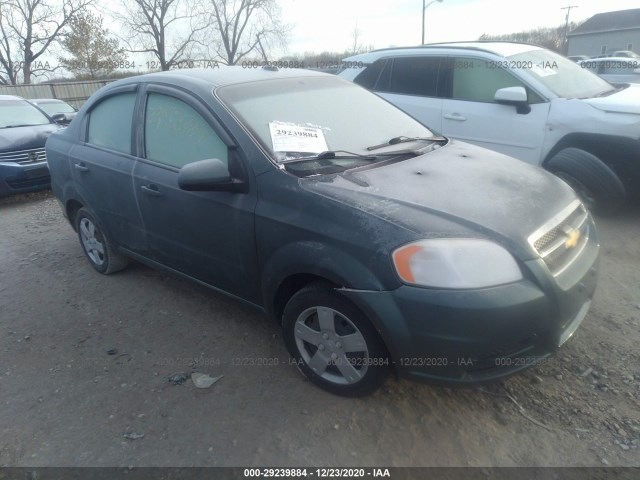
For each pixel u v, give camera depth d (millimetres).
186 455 2447
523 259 2303
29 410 2814
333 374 2777
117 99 3879
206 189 2834
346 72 6773
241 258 2973
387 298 2297
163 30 34281
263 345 3303
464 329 2211
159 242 3564
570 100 4965
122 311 3840
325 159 2904
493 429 2508
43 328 3670
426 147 3361
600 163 4754
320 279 2672
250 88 3289
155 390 2920
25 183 7297
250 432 2568
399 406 2684
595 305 3527
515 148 5285
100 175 3879
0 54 33469
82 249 4777
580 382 2789
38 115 8508
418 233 2303
